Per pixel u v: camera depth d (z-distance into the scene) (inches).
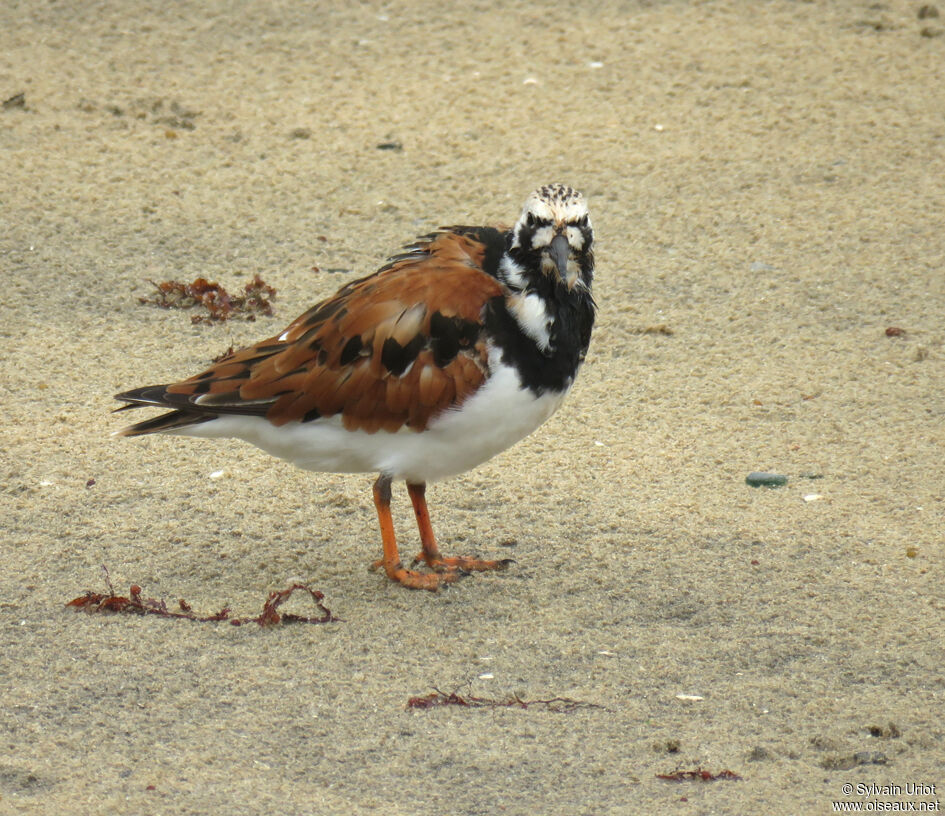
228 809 315.3
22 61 869.2
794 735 349.7
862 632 398.9
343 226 697.0
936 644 392.2
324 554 446.0
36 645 384.8
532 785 327.6
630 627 402.9
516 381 395.9
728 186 743.7
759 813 316.8
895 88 855.1
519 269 392.8
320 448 411.5
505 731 350.0
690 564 438.0
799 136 798.5
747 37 931.3
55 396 538.0
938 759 339.3
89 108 810.8
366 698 364.5
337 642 392.8
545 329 393.1
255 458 506.9
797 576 430.0
